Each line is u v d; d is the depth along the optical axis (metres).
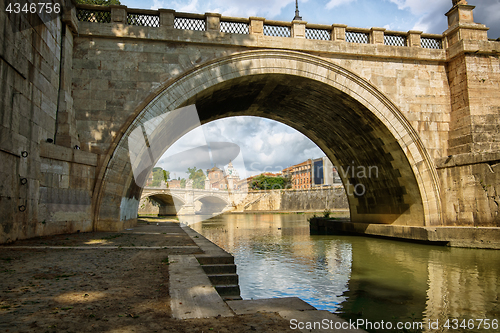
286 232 20.44
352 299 6.05
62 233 8.80
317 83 12.23
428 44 13.38
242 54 11.29
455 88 12.83
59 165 8.79
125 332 2.26
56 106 9.38
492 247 10.98
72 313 2.64
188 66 10.94
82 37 10.50
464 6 12.87
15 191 7.06
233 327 2.45
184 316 2.64
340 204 54.88
